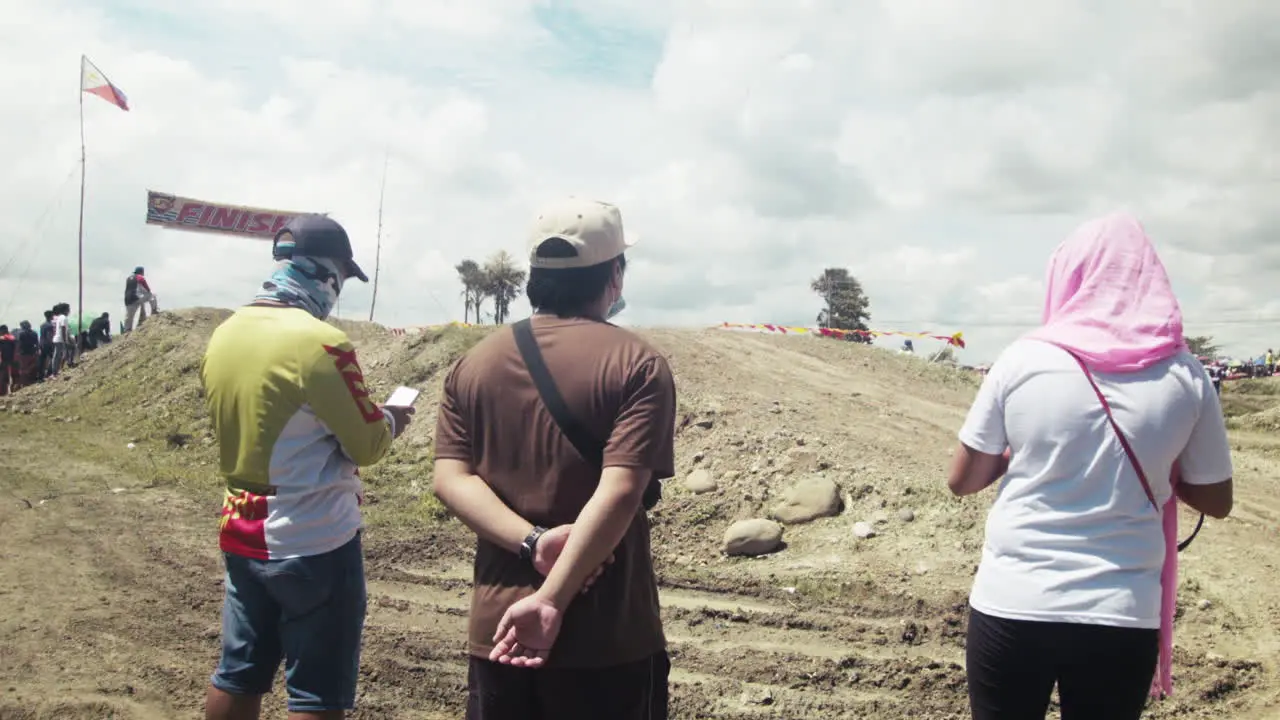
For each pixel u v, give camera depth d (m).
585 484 2.62
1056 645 2.71
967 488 3.02
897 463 9.62
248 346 3.42
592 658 2.57
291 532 3.39
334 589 3.46
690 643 6.35
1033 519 2.79
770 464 9.71
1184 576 7.03
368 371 16.03
